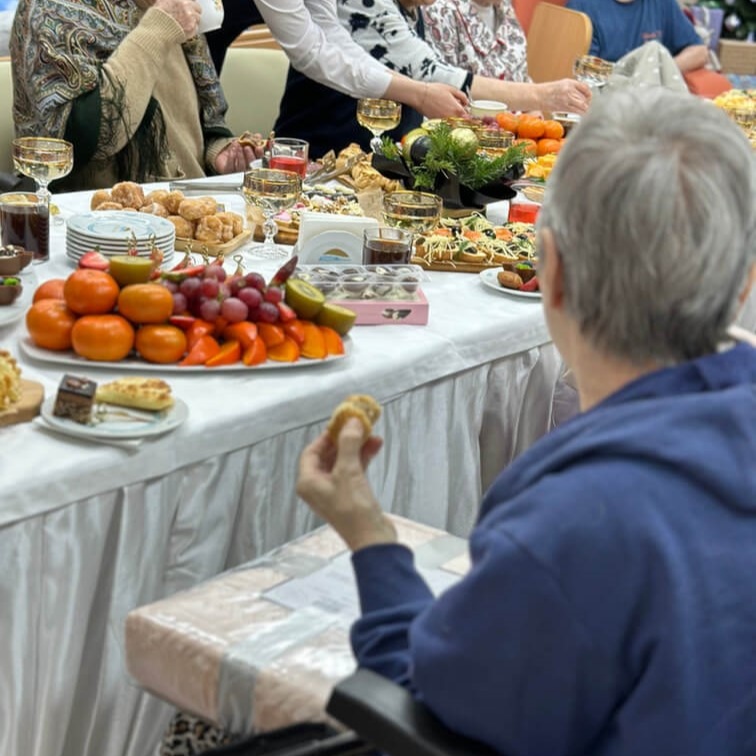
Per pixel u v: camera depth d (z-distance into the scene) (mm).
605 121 959
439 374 1984
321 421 1787
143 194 2342
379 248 2123
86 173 2961
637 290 938
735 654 931
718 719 938
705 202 920
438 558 1470
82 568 1514
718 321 968
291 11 3246
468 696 938
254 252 2258
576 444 947
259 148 3113
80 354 1705
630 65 4023
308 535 1533
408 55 3551
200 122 3188
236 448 1646
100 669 1604
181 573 1671
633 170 927
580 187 948
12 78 2939
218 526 1689
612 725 946
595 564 896
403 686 1044
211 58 3307
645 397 968
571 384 2342
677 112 951
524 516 926
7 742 1529
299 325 1824
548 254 999
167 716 1673
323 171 2805
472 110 3410
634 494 911
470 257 2344
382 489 1975
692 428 935
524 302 2232
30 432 1524
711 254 924
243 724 1248
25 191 2496
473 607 926
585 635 899
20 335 1793
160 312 1712
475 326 2074
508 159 2572
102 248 2039
